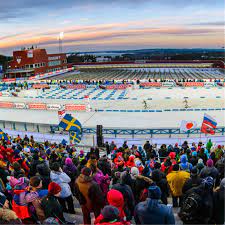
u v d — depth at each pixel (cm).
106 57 15988
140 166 891
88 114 3142
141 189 608
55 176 657
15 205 522
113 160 1251
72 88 5259
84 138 2252
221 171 751
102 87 5075
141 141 2114
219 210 493
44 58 9525
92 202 544
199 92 4403
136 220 443
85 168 551
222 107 3341
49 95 4703
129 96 4284
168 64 11300
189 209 454
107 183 687
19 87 5775
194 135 2216
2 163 884
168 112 3062
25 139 1812
